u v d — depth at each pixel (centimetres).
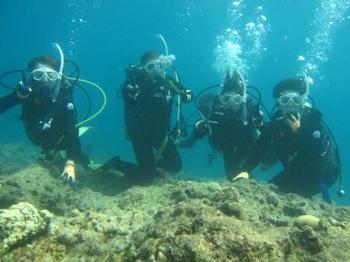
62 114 190
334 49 1995
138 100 210
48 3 1934
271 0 1545
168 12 2273
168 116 218
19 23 2941
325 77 2522
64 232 99
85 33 3378
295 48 2412
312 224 111
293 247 86
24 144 397
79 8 2144
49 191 162
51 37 3438
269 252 74
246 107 212
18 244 93
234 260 69
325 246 93
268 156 229
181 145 239
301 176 202
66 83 193
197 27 2645
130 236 95
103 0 2073
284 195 170
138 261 73
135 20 2655
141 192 161
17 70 178
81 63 3897
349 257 90
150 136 220
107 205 150
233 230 73
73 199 152
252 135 217
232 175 219
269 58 2759
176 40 3153
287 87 194
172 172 246
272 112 197
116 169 219
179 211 88
